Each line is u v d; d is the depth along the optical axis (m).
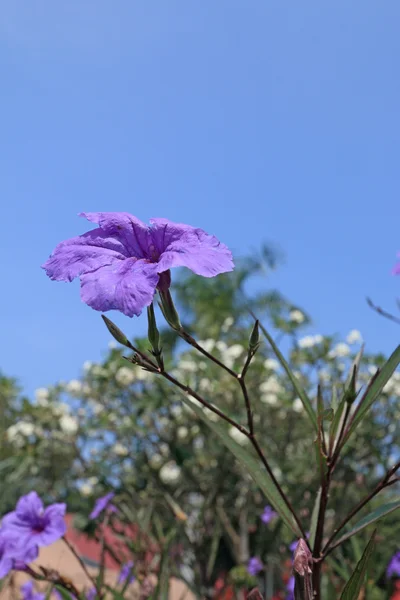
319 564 0.23
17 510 0.38
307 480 0.74
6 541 0.36
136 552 0.43
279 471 0.73
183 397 0.24
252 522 0.79
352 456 0.73
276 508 0.24
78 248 0.23
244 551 0.75
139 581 0.40
